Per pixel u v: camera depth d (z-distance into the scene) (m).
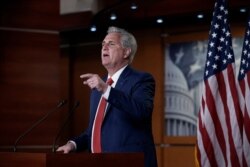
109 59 5.15
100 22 9.96
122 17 9.61
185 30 9.97
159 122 9.98
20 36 9.64
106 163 4.19
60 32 10.49
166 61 10.13
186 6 8.98
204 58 9.73
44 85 9.66
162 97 10.06
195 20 9.66
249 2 8.36
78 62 11.04
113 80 5.16
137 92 4.88
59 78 10.00
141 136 4.92
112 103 4.51
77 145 5.11
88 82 4.48
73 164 3.99
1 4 9.59
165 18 9.50
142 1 9.05
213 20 6.25
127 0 8.95
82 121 10.83
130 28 10.41
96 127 5.04
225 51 6.09
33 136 9.42
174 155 9.82
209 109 5.90
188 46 9.93
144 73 5.10
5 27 9.57
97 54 10.85
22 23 9.69
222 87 5.98
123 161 4.30
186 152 9.72
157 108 10.05
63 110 10.89
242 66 6.26
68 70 11.05
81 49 11.05
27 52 9.64
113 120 4.96
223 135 5.86
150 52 10.26
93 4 9.75
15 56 9.55
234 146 5.81
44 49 9.76
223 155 5.83
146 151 4.90
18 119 9.41
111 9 9.33
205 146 5.85
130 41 5.23
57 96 9.70
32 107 9.52
